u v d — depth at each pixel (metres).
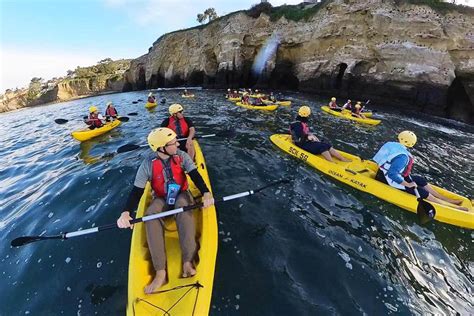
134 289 2.78
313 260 3.82
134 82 41.97
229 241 4.11
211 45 29.36
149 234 3.00
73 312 3.13
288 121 12.04
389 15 18.66
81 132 9.84
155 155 3.55
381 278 3.61
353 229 4.57
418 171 7.62
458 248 4.29
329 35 21.66
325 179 6.21
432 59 17.27
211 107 15.95
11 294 3.46
